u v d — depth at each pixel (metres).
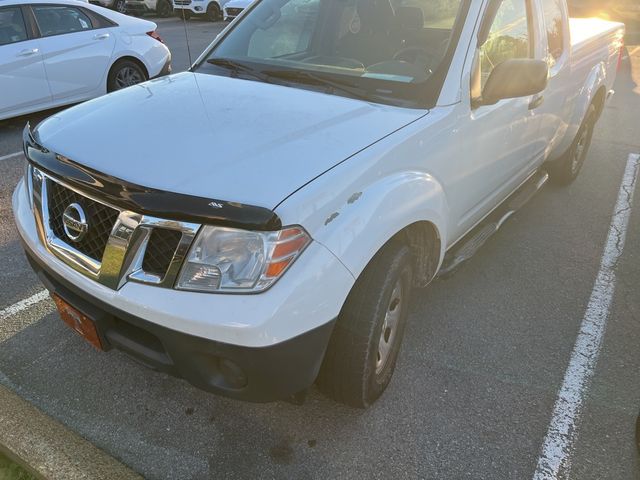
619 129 7.29
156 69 7.85
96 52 7.04
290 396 2.26
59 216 2.20
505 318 3.32
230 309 1.80
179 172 1.96
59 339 2.98
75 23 6.92
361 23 3.04
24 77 6.43
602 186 5.40
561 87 3.97
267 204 1.84
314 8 3.21
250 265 1.83
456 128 2.62
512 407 2.64
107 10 7.37
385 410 2.60
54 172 2.10
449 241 2.99
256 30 3.25
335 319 2.00
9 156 5.83
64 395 2.63
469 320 3.29
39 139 2.35
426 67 2.70
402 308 2.59
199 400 2.62
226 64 3.06
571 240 4.32
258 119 2.32
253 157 2.04
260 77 2.89
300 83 2.79
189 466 2.30
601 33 4.93
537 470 2.33
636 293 3.63
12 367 2.78
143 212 1.86
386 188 2.17
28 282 3.49
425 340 3.10
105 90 7.28
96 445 2.37
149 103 2.53
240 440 2.42
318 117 2.36
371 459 2.35
